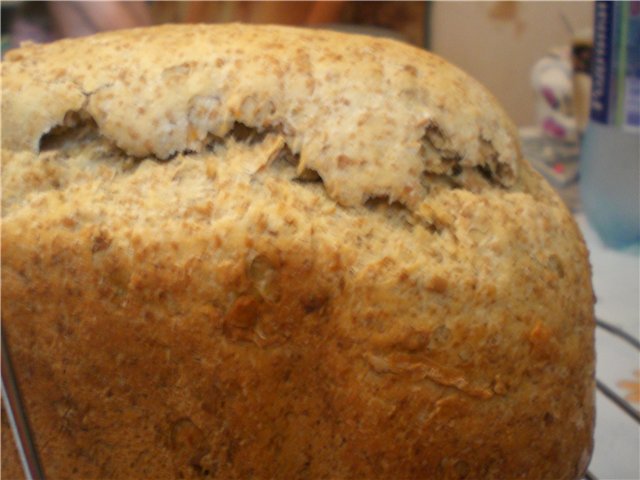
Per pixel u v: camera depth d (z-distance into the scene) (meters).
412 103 0.17
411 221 0.17
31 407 0.19
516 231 0.17
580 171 0.42
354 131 0.17
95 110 0.18
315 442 0.18
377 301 0.17
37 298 0.18
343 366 0.17
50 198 0.18
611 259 0.38
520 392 0.17
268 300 0.17
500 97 0.54
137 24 0.34
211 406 0.18
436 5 0.51
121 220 0.18
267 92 0.17
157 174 0.18
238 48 0.18
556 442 0.18
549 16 0.52
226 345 0.17
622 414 0.24
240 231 0.17
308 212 0.17
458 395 0.17
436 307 0.17
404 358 0.17
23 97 0.18
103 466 0.19
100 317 0.18
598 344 0.29
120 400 0.19
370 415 0.17
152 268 0.17
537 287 0.17
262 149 0.18
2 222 0.18
